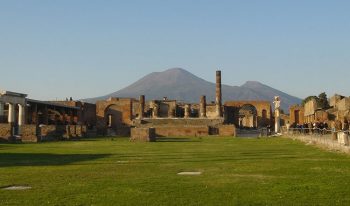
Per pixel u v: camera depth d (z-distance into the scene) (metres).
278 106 93.50
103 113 118.56
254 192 14.56
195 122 102.44
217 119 102.88
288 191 14.66
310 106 83.81
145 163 25.20
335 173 19.31
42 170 21.69
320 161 25.09
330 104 87.00
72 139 67.44
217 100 112.12
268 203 12.76
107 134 91.75
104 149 39.97
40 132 59.94
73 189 15.41
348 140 30.75
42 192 14.84
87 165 24.25
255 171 20.50
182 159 27.83
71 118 105.06
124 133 89.75
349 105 63.47
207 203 12.84
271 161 25.66
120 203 12.91
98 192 14.77
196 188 15.48
